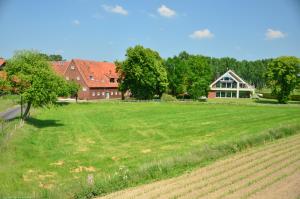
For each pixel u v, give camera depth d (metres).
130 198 20.23
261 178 23.52
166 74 100.19
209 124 52.41
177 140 40.59
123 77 99.94
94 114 66.19
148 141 40.28
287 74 98.12
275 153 30.61
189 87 106.25
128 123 54.34
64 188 20.83
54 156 32.47
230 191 20.92
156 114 65.81
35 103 49.75
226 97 126.56
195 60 106.00
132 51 95.44
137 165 29.30
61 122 55.28
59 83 52.69
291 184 22.20
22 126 45.50
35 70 49.56
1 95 82.25
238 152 31.34
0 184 23.62
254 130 45.91
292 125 42.28
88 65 113.25
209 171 25.39
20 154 31.78
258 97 129.62
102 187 21.56
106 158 32.09
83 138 42.06
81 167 29.03
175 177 24.23
